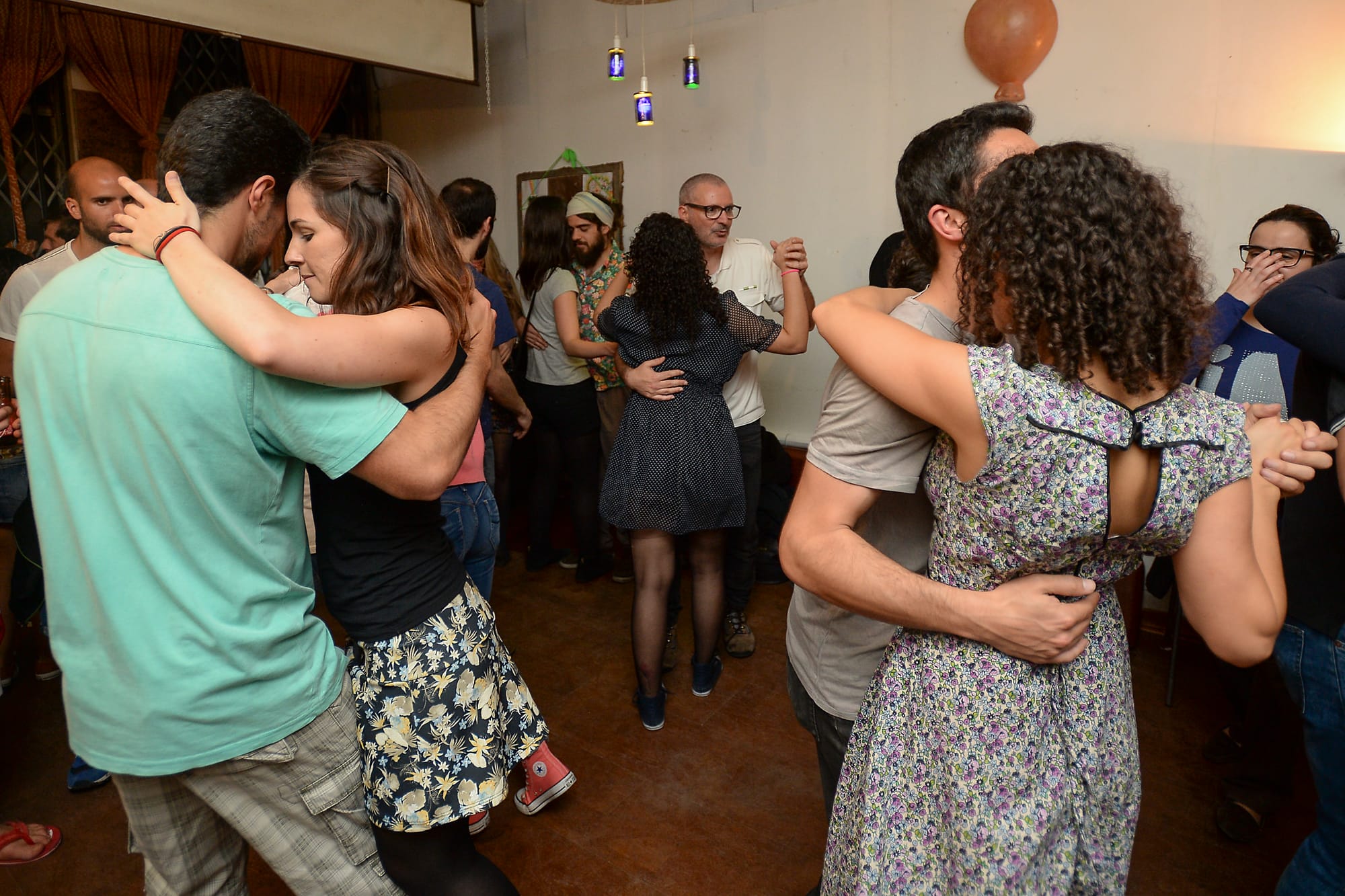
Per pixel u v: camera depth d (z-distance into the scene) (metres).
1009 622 0.91
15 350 1.03
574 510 3.56
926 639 1.02
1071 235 0.81
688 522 2.34
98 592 1.00
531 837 2.03
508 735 1.38
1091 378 0.85
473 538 1.99
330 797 1.16
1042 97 3.20
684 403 2.35
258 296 0.96
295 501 1.11
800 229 3.84
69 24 4.02
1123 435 0.82
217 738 1.04
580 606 3.37
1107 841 1.00
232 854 1.26
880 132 3.56
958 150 1.08
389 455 1.05
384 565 1.18
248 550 1.03
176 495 0.97
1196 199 2.96
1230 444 0.86
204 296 0.94
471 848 1.28
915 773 1.02
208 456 0.97
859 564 1.03
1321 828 1.29
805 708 1.42
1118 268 0.79
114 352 0.94
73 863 1.94
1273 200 2.83
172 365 0.94
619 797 2.17
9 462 2.32
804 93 3.73
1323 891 1.26
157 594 1.00
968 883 0.96
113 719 1.04
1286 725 1.93
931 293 1.16
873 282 3.03
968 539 0.95
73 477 0.99
